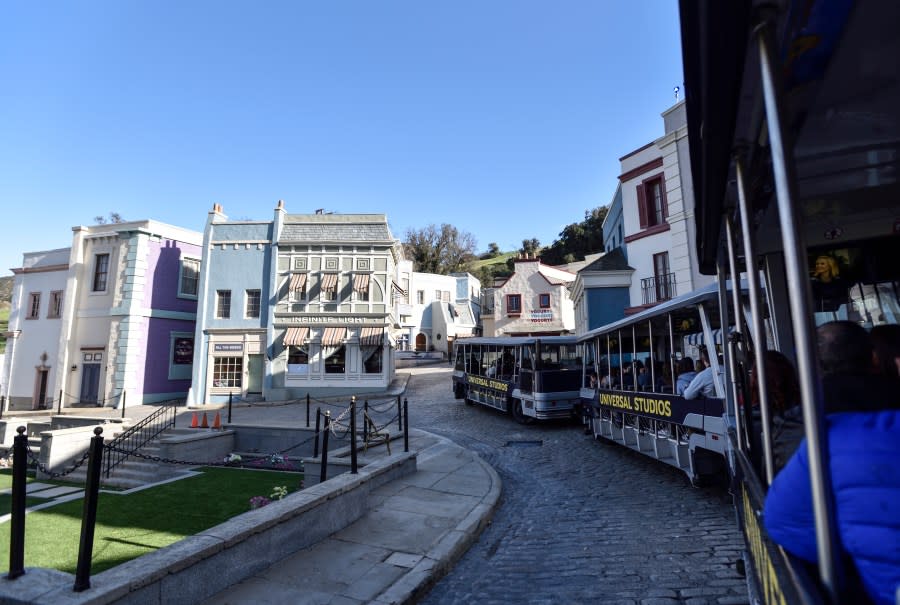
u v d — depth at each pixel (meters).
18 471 3.86
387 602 4.33
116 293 27.25
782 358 3.20
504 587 4.86
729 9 1.33
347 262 27.12
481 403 19.80
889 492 1.31
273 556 5.12
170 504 8.80
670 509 7.00
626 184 23.33
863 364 1.85
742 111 1.83
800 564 1.62
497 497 7.85
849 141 2.41
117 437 14.19
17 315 29.84
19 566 3.77
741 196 2.18
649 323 8.66
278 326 26.50
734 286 3.12
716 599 4.32
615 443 11.72
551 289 38.38
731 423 5.54
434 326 53.59
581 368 15.53
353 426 7.73
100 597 3.40
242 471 12.53
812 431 1.39
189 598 4.13
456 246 70.31
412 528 6.32
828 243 4.48
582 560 5.41
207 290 27.12
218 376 26.50
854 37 1.55
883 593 1.28
